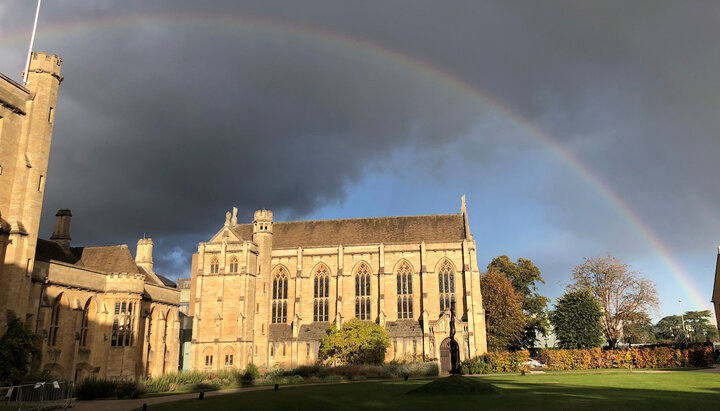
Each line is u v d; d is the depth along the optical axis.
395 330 93.56
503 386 48.47
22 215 58.56
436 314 95.00
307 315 99.62
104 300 73.56
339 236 105.88
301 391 49.81
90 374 68.31
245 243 94.44
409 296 97.88
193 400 43.34
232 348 90.38
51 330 63.81
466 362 81.56
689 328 186.12
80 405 41.59
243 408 35.78
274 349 96.25
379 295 97.12
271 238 102.81
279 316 100.69
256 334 95.62
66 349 65.44
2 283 55.19
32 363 57.69
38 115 61.75
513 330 100.50
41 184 61.09
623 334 103.00
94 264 77.94
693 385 45.62
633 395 38.16
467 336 89.56
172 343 88.69
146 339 80.69
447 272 97.19
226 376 71.81
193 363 90.81
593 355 81.88
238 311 91.75
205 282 94.25
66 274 66.19
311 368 76.75
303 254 102.50
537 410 30.69
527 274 113.75
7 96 58.16
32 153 60.53
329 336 87.94
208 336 92.00
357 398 41.16
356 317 98.12
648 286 96.44
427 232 103.00
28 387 42.41
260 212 102.19
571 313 91.88
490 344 100.56
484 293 104.50
